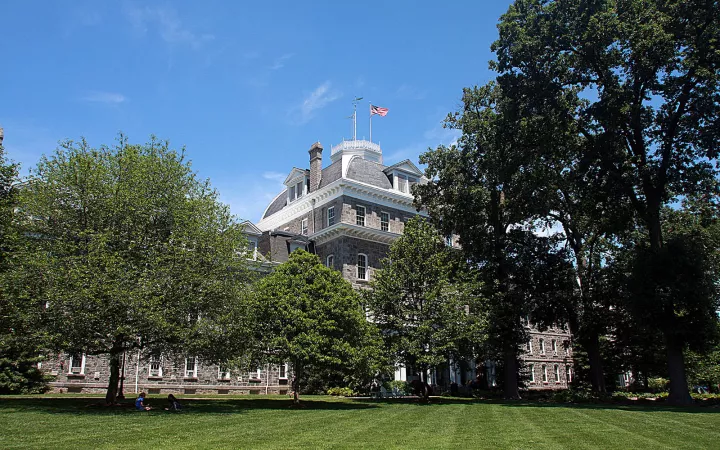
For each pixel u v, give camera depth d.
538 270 36.75
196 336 23.98
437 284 32.16
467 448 11.96
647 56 26.88
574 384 52.31
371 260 47.47
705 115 27.38
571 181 32.56
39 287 21.41
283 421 18.03
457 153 38.44
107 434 13.84
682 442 12.96
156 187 25.45
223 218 26.98
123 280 21.61
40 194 23.44
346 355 26.72
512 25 29.77
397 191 51.28
